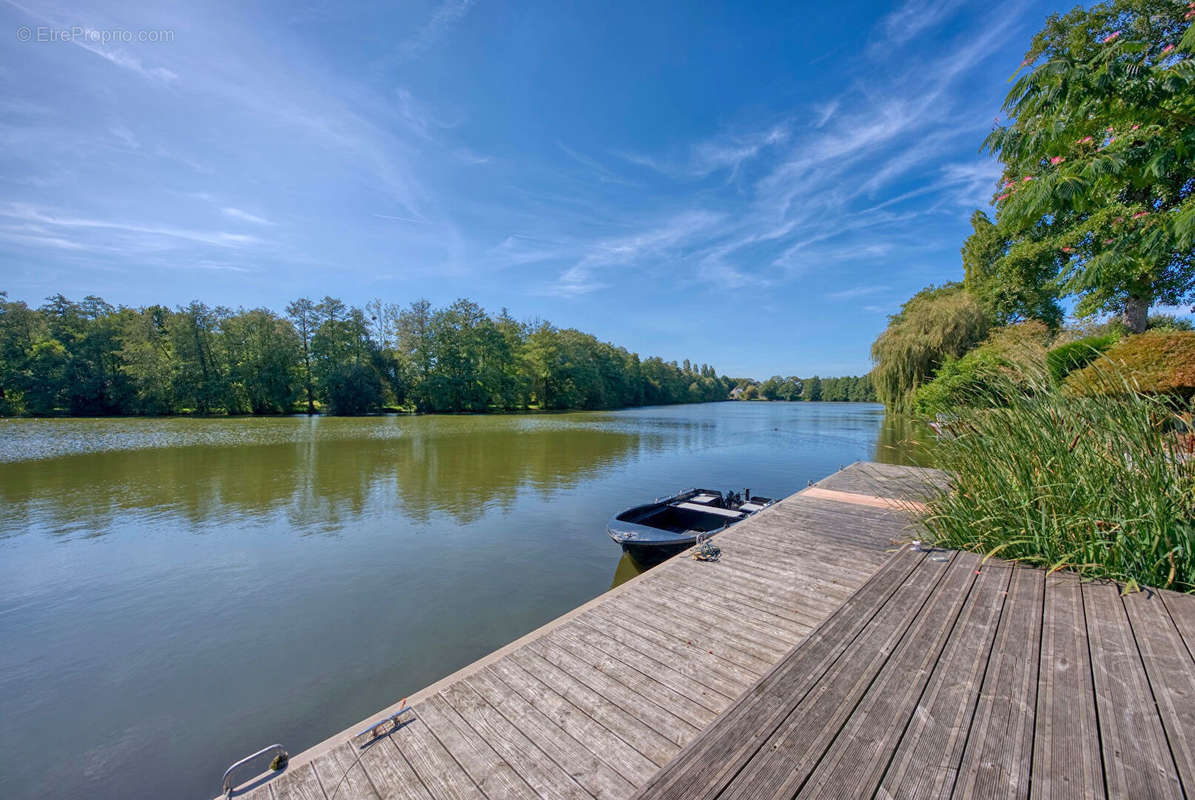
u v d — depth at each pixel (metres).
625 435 25.06
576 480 12.93
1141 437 2.97
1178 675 1.73
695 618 3.38
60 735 3.69
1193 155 3.48
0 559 7.18
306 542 7.86
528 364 51.94
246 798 2.03
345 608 5.62
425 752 2.26
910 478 6.03
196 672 4.45
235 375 39.41
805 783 1.32
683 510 8.01
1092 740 1.41
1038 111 4.04
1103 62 3.61
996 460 3.54
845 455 17.69
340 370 40.69
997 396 3.96
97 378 37.12
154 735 3.69
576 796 1.99
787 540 4.86
